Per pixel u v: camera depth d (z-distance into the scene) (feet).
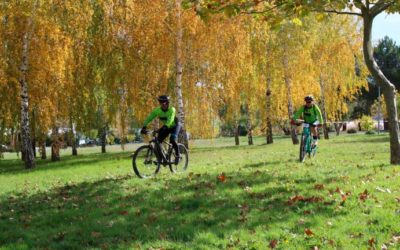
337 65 123.13
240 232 21.75
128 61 82.28
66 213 28.55
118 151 141.49
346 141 96.37
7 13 69.00
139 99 83.10
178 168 44.37
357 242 19.52
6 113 78.28
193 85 82.58
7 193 40.09
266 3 39.73
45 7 72.28
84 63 86.12
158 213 26.68
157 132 41.27
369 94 228.84
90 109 98.12
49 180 48.85
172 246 20.67
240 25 82.17
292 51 103.55
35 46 70.49
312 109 49.16
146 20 79.25
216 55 80.07
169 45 78.69
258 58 101.24
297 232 21.30
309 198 26.89
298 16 37.55
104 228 24.50
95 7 85.56
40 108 74.02
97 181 41.04
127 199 31.04
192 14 76.28
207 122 84.23
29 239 23.88
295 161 48.62
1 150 97.35
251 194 29.40
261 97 110.63
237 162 53.21
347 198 26.55
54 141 97.14
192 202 28.35
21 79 71.51
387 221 21.80
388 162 44.11
